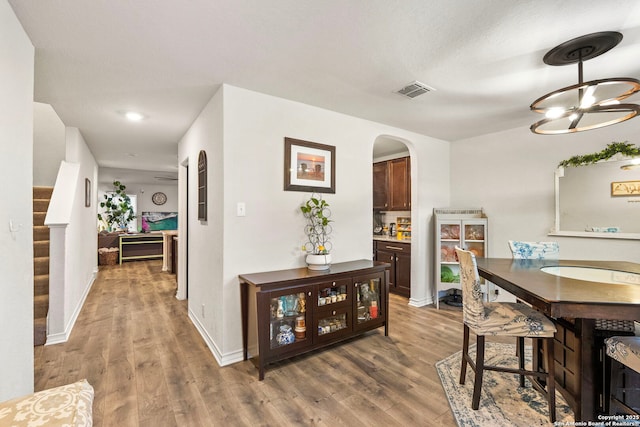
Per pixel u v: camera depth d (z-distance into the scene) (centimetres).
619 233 299
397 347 276
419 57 205
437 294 392
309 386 213
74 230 343
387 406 191
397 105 296
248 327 252
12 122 151
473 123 355
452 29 174
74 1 147
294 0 149
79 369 234
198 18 162
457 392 205
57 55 198
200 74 229
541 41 185
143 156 552
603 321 175
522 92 263
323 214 305
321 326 261
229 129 248
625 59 205
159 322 336
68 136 364
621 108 178
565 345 184
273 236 273
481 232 393
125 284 518
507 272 213
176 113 317
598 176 313
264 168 267
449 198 446
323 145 304
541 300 152
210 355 259
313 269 276
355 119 333
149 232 852
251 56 203
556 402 194
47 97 272
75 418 96
